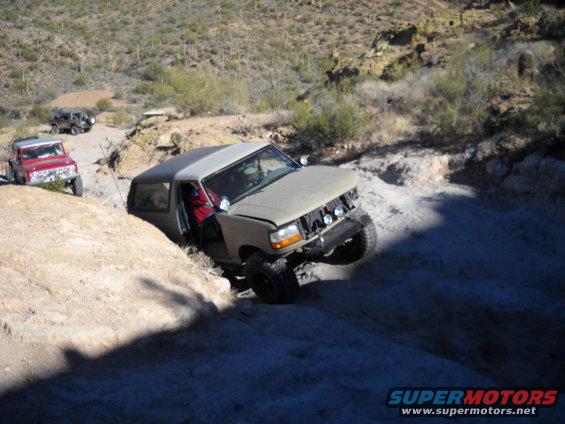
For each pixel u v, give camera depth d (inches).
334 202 239.5
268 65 3511.3
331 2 5054.1
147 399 146.2
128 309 182.7
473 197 328.8
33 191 247.6
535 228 283.1
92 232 227.5
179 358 171.8
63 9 5113.2
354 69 832.9
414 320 212.4
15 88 2987.2
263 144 280.5
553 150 325.7
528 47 530.3
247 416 140.6
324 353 171.2
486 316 212.8
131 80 3284.9
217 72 3361.2
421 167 366.9
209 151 290.8
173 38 4205.2
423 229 291.3
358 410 143.2
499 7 880.3
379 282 249.6
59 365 157.0
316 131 489.7
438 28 858.8
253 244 229.6
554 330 198.8
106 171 645.3
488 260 259.1
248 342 181.8
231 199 251.4
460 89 463.8
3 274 184.2
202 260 246.8
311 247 232.4
